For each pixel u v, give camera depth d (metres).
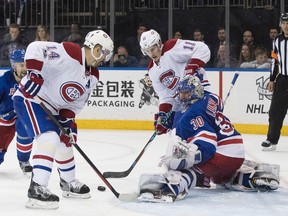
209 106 6.70
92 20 16.86
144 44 7.70
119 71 14.66
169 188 6.46
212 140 6.53
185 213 6.00
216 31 16.42
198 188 7.31
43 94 6.33
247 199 6.73
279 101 11.26
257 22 16.39
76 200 6.62
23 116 6.32
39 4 16.83
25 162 8.20
